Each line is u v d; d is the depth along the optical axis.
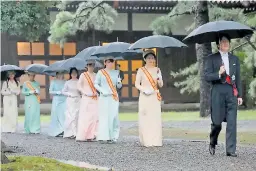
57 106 30.70
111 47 25.30
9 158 16.34
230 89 19.84
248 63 42.53
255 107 54.78
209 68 20.08
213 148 20.36
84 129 26.50
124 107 60.56
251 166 17.56
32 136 30.42
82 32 62.19
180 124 37.19
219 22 19.83
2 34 61.38
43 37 62.62
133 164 18.20
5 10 46.66
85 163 17.25
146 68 23.56
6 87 33.75
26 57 62.44
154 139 23.11
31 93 32.94
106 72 25.30
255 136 28.00
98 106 26.19
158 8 61.03
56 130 30.50
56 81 30.92
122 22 62.38
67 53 63.34
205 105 43.69
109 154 20.72
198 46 43.50
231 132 19.84
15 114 34.03
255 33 39.53
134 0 60.19
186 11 45.25
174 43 22.84
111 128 25.28
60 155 20.58
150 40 22.81
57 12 59.75
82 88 26.86
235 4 46.91
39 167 15.17
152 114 23.14
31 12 47.75
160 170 16.94
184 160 18.98
